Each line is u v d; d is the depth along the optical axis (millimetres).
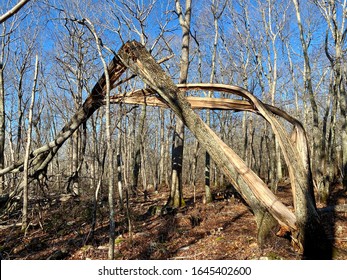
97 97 7797
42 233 7484
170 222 7793
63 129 8344
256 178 5969
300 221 5367
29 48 14289
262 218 5797
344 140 11953
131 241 6324
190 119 6328
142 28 9750
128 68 7020
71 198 9844
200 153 23609
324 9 11992
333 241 6137
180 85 7020
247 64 17703
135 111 15828
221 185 16609
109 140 4992
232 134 22734
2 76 12398
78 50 11516
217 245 6125
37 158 8258
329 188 11242
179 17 10828
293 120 6586
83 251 6090
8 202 8180
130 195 13391
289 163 5723
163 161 21797
